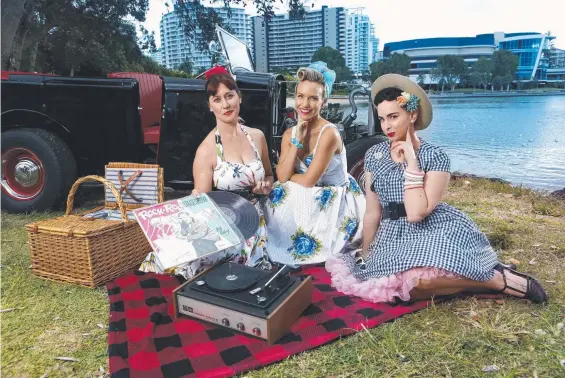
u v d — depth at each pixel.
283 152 2.76
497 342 1.81
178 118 3.48
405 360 1.71
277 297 1.88
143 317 2.04
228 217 2.29
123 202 2.79
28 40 11.80
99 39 15.18
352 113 4.34
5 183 3.75
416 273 2.01
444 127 14.36
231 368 1.64
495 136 12.03
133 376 1.60
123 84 3.53
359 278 2.29
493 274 2.07
